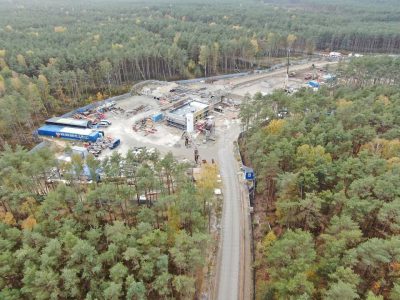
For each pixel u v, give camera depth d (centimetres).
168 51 17162
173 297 5559
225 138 11481
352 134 8650
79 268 5209
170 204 6556
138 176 7312
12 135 11112
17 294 4919
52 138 11406
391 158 7456
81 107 13838
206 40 19262
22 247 5634
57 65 14712
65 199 6706
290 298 4628
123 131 11944
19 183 7144
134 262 5250
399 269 5000
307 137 8269
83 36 19925
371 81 15138
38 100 11931
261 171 7662
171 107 13388
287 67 19188
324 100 10962
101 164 8219
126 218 7075
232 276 6284
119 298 5072
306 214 6356
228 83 17162
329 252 5272
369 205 5888
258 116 10544
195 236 5425
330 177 6812
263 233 7256
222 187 8731
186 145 10919
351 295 4184
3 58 14925
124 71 16788
